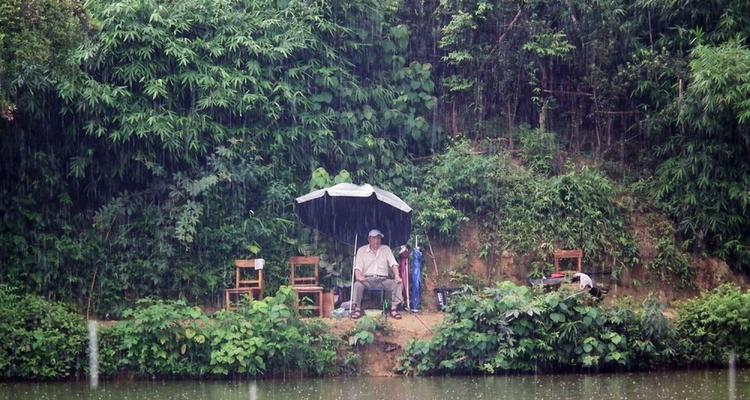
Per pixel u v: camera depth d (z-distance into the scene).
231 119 22.97
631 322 19.34
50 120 21.81
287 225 22.72
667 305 22.95
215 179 22.05
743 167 23.84
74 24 20.17
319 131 23.53
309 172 23.64
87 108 21.50
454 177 23.91
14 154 21.59
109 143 21.98
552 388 17.12
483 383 17.80
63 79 21.12
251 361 18.31
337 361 18.89
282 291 19.39
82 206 22.44
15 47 18.64
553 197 23.70
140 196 22.20
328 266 22.22
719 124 23.50
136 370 18.34
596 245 23.36
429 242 23.23
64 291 21.14
